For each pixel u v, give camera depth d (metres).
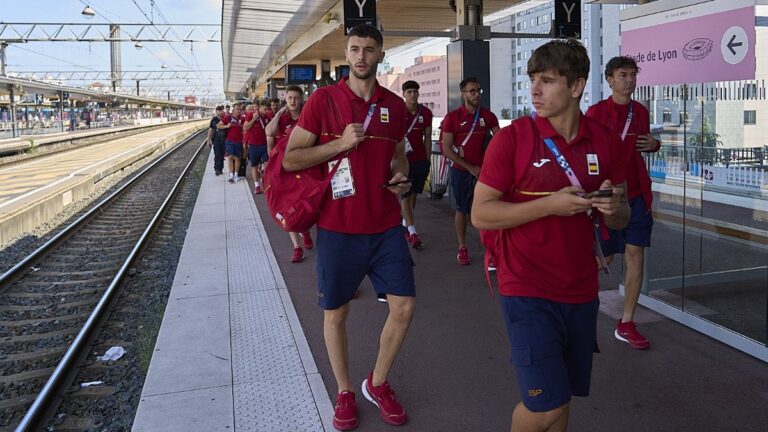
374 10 8.55
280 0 11.99
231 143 14.41
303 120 3.04
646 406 3.30
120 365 4.83
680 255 4.76
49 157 30.09
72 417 4.01
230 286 5.77
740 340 3.93
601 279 5.66
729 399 3.34
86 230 11.02
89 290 7.16
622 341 4.16
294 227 3.05
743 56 4.03
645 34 4.77
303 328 4.66
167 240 9.84
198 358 4.09
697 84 4.55
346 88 3.07
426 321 4.70
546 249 2.30
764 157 4.15
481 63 8.96
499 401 3.42
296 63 23.53
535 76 2.28
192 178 18.92
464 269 6.16
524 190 2.33
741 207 4.42
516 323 2.32
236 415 3.31
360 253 3.10
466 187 6.14
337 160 3.03
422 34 9.05
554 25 9.12
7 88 44.25
